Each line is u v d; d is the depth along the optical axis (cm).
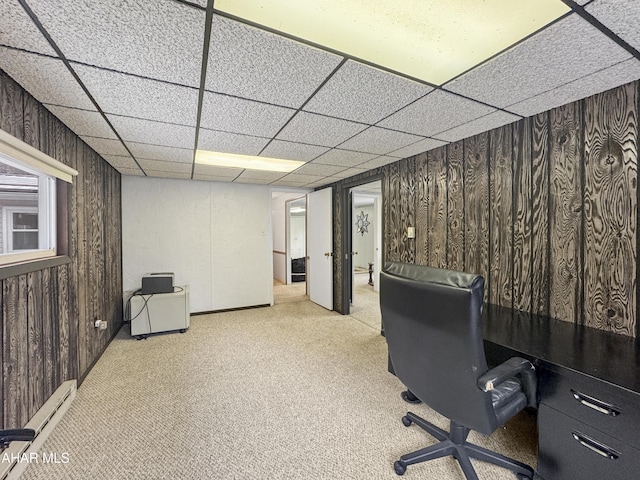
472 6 102
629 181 151
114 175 340
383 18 107
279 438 168
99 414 188
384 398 209
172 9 99
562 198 179
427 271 124
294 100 168
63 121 195
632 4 97
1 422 137
